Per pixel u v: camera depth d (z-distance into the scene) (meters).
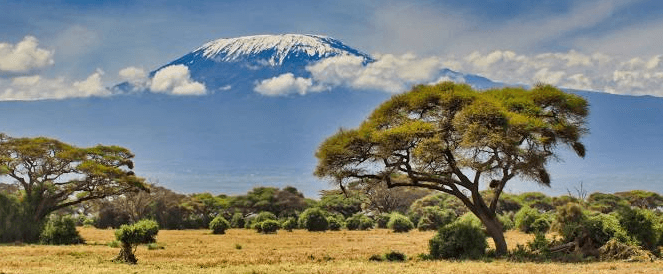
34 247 49.03
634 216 38.28
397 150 39.56
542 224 64.88
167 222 104.38
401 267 31.89
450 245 37.97
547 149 41.34
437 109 40.97
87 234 74.50
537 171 39.66
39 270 30.28
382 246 51.66
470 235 38.12
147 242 51.94
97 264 34.09
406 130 38.47
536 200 106.75
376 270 30.47
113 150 69.88
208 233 80.38
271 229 81.25
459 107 40.12
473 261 35.03
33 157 62.94
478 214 39.62
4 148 63.03
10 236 57.69
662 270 29.70
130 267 32.41
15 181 68.50
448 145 39.25
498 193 39.78
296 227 101.75
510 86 44.66
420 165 38.75
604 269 30.27
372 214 117.38
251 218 112.44
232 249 47.41
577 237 37.59
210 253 42.56
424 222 84.88
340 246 52.12
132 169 71.56
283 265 33.38
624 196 110.62
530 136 39.03
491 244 49.31
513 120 37.50
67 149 66.56
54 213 87.38
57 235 56.22
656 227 38.19
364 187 42.69
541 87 42.50
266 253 43.09
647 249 37.59
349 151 40.25
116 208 101.75
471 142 37.34
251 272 29.94
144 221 52.88
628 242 37.00
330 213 111.88
